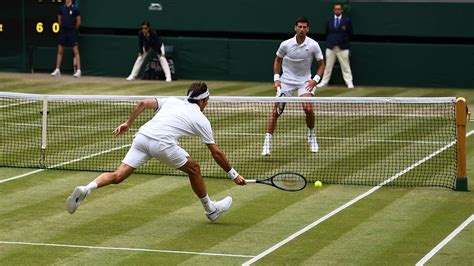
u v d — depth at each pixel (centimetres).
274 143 1883
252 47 2881
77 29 2958
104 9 2972
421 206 1366
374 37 2838
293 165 1669
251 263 1079
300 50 1795
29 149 1802
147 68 2934
